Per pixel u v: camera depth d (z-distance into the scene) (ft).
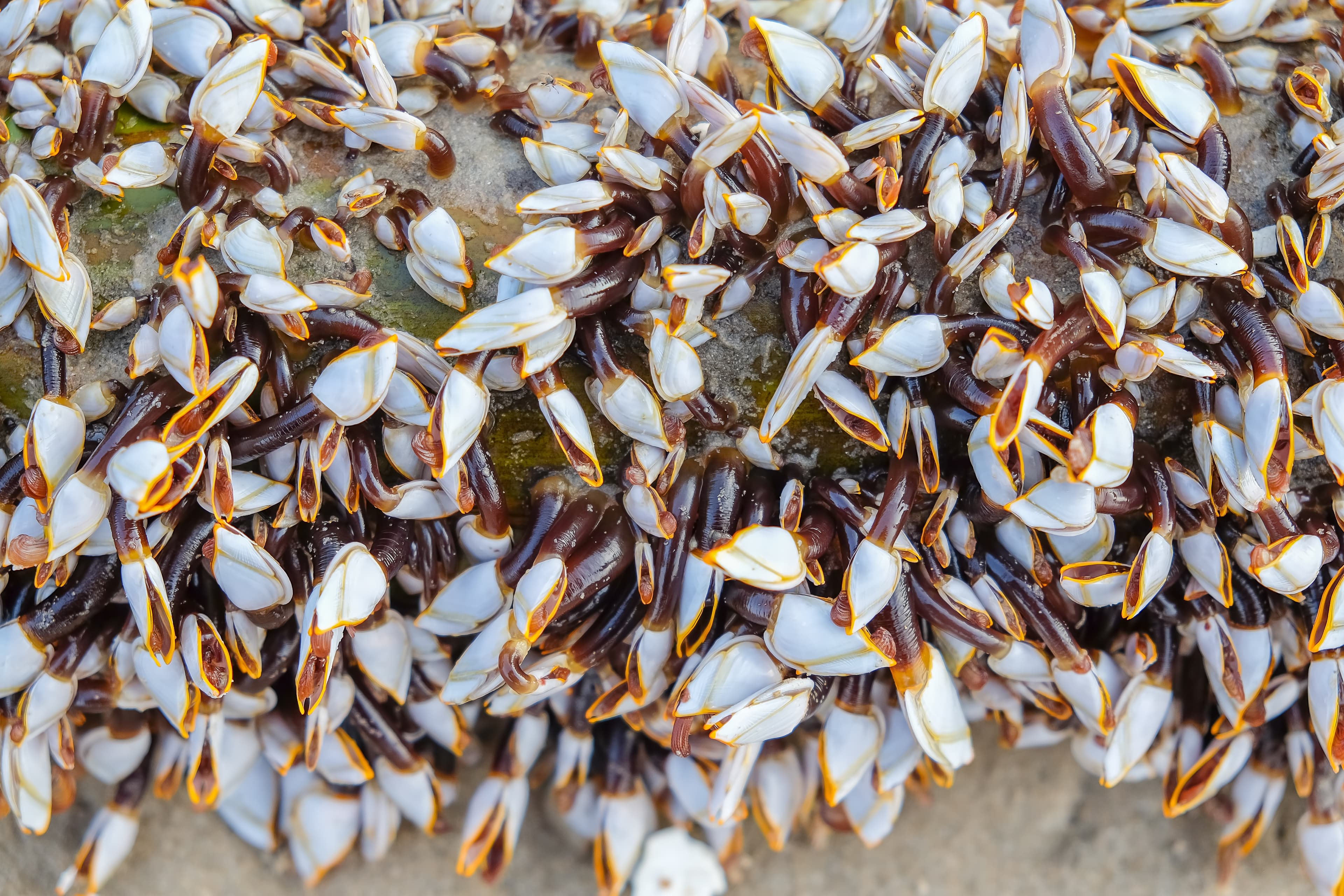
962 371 1.67
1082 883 2.02
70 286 1.65
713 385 1.72
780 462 1.74
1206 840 2.02
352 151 1.73
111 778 1.92
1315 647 1.70
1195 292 1.68
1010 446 1.68
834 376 1.67
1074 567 1.71
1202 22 1.80
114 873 1.96
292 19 1.76
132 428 1.63
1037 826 2.04
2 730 1.78
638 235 1.65
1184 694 1.90
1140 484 1.70
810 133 1.62
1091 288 1.62
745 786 1.84
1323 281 1.73
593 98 1.77
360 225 1.71
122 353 1.69
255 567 1.66
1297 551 1.67
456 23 1.80
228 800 1.95
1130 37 1.74
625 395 1.66
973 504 1.73
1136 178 1.68
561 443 1.66
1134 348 1.63
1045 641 1.75
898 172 1.67
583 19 1.83
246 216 1.68
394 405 1.66
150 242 1.70
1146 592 1.68
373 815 1.95
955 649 1.79
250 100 1.65
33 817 1.79
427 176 1.73
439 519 1.75
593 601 1.77
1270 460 1.66
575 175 1.69
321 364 1.70
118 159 1.65
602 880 1.95
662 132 1.66
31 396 1.72
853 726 1.76
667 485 1.71
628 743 1.96
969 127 1.71
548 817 2.03
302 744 1.86
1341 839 1.90
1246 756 1.89
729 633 1.73
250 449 1.65
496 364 1.68
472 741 2.00
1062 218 1.70
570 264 1.63
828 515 1.73
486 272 1.72
